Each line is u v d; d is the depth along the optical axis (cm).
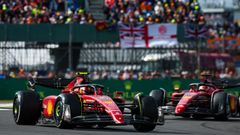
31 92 4434
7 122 4809
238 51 10919
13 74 9488
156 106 4016
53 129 4006
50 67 9706
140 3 10950
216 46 10881
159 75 9825
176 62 9900
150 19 10725
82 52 9944
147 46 9719
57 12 10425
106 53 9950
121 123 3753
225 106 5528
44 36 9431
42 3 10481
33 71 9575
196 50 9825
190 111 5516
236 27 11744
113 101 4009
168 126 4756
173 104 5894
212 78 6062
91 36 9550
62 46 9819
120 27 9625
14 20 10150
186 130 4331
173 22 10825
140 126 4028
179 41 9775
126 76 9850
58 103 4059
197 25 9844
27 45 9656
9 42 9638
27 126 4303
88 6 10938
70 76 9106
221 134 3978
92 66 9925
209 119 5806
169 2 11150
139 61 9900
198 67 9800
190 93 5697
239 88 8956
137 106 3991
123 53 9938
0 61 9400
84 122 3856
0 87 8862
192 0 11331
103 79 9062
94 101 4019
